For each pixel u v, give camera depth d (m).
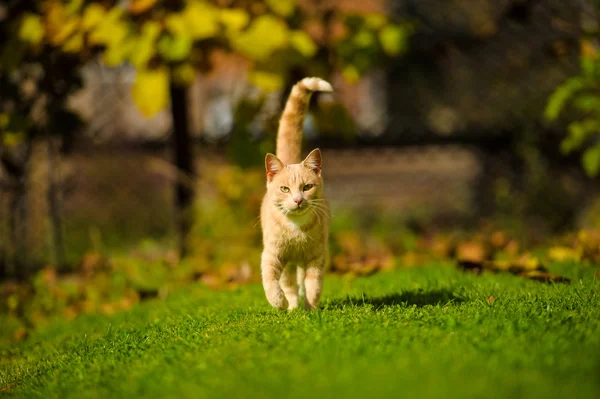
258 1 9.41
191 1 8.73
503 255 9.02
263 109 10.25
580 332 4.04
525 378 3.26
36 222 11.47
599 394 2.98
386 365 3.59
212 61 9.74
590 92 9.87
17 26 9.17
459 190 14.71
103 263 9.90
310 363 3.73
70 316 8.56
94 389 4.04
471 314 4.77
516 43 13.27
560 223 12.33
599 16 11.37
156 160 11.31
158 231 13.05
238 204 10.21
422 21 14.09
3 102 10.16
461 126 14.07
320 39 10.16
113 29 8.59
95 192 13.12
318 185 6.14
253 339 4.45
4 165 10.45
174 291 8.74
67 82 10.18
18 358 6.57
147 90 8.55
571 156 12.50
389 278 7.73
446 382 3.25
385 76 14.98
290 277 6.26
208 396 3.45
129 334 5.69
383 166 15.22
